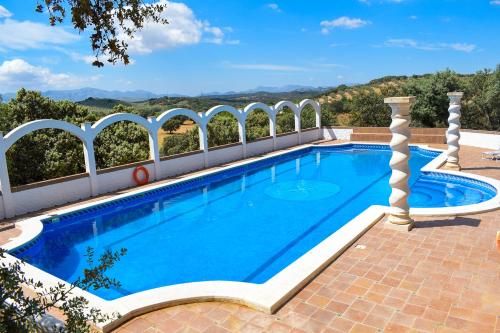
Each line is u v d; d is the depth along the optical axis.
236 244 8.56
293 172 16.17
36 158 15.65
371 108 30.97
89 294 5.23
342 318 4.51
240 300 4.91
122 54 2.96
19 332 2.06
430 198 11.22
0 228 9.22
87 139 11.90
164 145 25.48
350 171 15.92
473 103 30.81
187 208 11.50
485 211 8.27
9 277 2.15
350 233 7.07
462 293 4.94
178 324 4.54
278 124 27.33
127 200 11.98
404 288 5.14
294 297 5.04
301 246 8.35
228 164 16.94
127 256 8.14
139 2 2.90
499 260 5.87
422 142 19.52
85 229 10.00
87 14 2.66
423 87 28.53
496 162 13.89
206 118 16.25
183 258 7.93
